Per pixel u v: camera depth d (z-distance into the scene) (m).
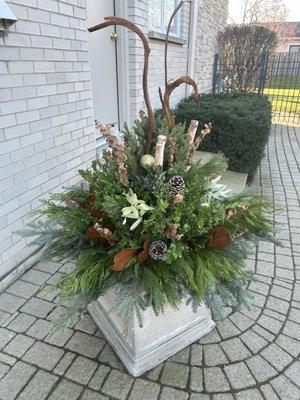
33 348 1.92
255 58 8.89
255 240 1.79
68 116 3.04
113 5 3.96
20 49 2.36
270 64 10.64
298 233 3.24
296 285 2.47
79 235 1.70
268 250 2.90
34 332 2.02
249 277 1.76
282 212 3.68
